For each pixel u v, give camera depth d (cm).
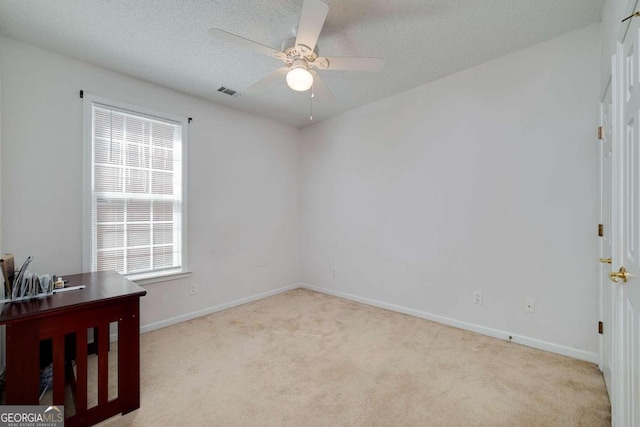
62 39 218
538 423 155
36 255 226
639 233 109
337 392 183
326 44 226
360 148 361
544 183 232
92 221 254
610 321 169
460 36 219
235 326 290
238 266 360
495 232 258
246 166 371
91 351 235
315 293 408
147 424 157
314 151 418
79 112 245
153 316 287
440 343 248
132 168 278
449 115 284
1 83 211
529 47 237
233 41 171
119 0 179
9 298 154
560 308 226
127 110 272
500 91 252
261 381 195
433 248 298
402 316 313
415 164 310
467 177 273
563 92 223
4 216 212
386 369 208
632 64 120
